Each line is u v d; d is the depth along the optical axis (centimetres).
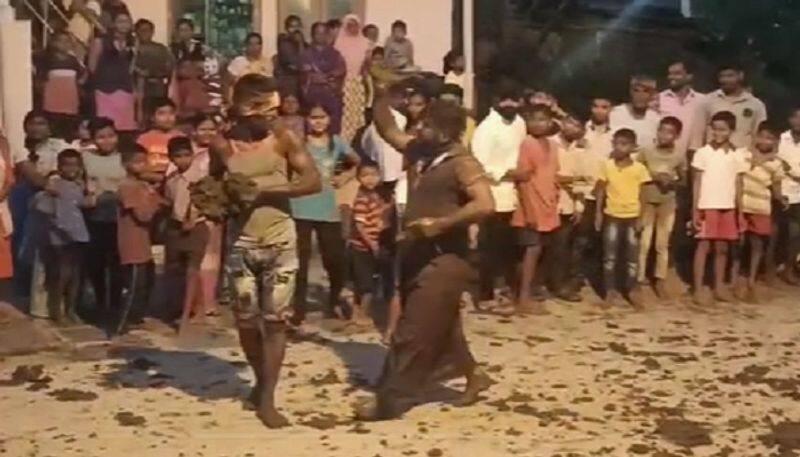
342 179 1273
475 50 2080
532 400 1020
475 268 972
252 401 988
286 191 927
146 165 1261
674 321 1338
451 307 948
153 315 1288
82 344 1199
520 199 1347
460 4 2003
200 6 1939
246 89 937
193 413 977
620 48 2383
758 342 1245
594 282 1480
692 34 2397
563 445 909
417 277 944
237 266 937
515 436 927
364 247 1271
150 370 1109
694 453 897
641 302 1408
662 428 950
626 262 1426
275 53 1912
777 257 1524
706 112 1510
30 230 1264
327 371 1102
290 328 1205
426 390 1008
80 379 1077
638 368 1131
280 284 934
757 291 1468
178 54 1752
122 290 1312
